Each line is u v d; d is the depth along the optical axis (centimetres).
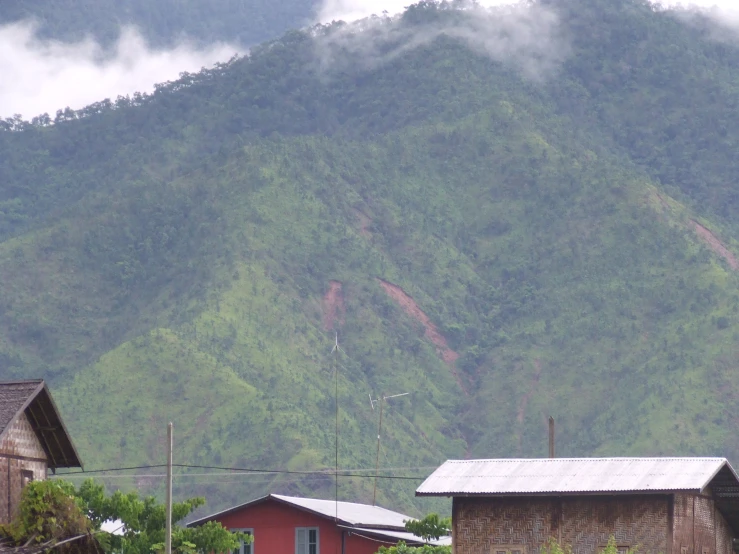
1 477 4788
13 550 4566
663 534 5525
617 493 5525
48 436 5047
